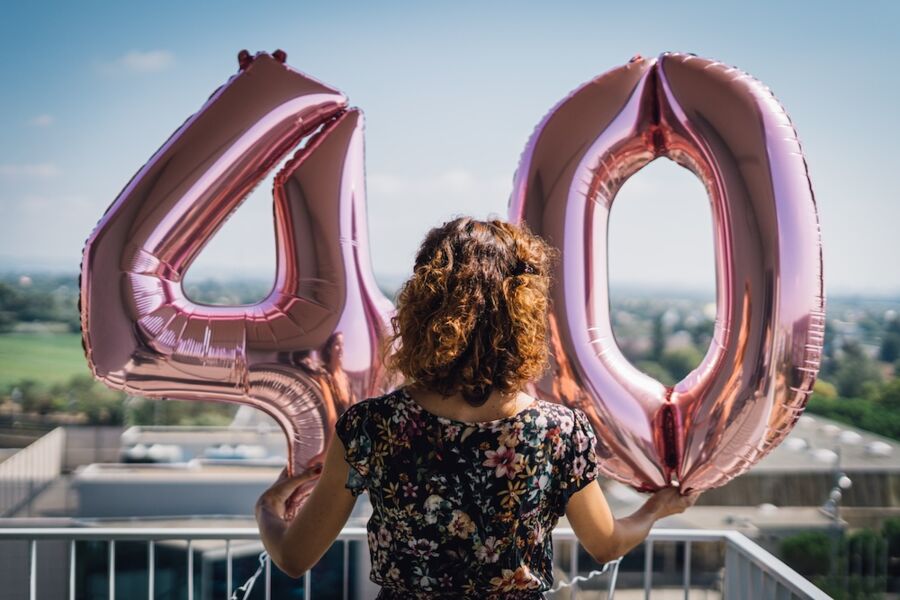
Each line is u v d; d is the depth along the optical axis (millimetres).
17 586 6289
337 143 2092
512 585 1251
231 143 1983
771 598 2350
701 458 1853
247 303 2072
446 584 1239
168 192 1954
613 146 2014
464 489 1231
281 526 1522
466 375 1215
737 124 1852
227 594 2559
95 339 1919
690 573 2615
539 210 1978
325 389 2008
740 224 1806
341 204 2057
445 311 1217
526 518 1255
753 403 1766
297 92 2041
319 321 2012
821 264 1743
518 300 1228
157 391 1989
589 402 1925
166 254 1970
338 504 1312
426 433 1239
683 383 1952
